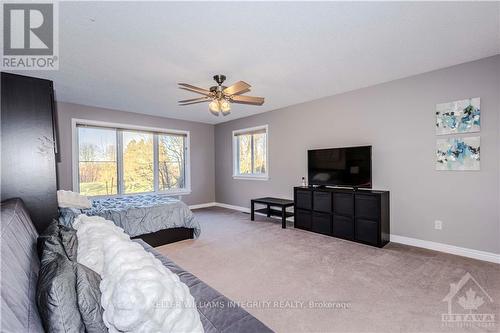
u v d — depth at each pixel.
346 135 4.02
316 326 1.75
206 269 2.66
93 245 1.26
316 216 3.99
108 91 3.83
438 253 3.04
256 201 4.83
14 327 0.69
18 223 1.29
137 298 0.78
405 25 2.11
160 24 2.05
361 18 2.00
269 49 2.52
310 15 1.95
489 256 2.78
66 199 2.68
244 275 2.51
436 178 3.14
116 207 3.39
